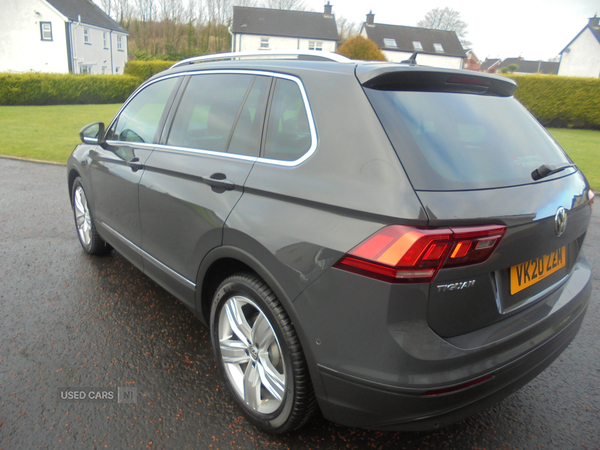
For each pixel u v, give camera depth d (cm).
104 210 359
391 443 218
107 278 381
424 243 151
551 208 188
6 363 261
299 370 191
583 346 312
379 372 163
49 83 2947
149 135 304
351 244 164
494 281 176
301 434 220
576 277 233
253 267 201
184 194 247
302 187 185
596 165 1135
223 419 228
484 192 169
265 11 5428
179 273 265
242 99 242
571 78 2525
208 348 289
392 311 157
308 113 200
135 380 254
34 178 793
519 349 183
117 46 5425
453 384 162
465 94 217
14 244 454
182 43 7375
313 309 177
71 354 274
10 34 4262
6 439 206
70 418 222
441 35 5756
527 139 218
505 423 235
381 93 188
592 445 221
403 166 164
